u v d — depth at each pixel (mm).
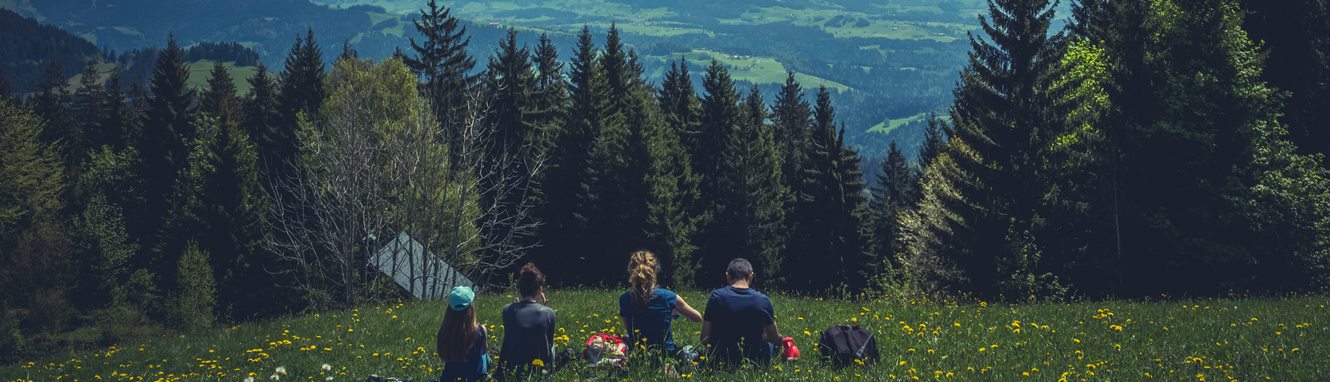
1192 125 28828
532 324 8297
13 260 65062
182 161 68312
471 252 47312
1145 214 29422
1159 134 29000
